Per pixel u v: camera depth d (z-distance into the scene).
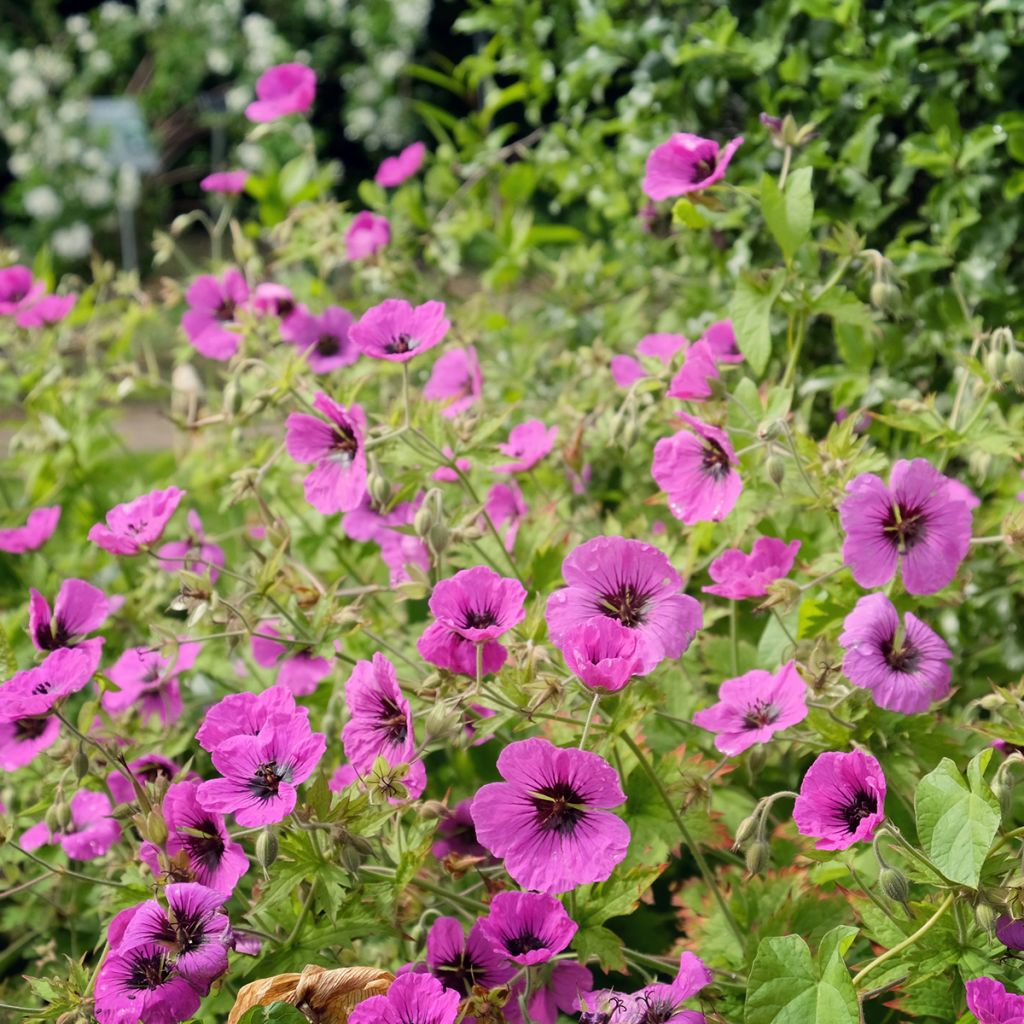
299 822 0.53
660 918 0.64
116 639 0.76
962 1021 0.54
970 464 0.66
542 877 0.53
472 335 0.84
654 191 0.66
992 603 0.74
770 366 0.80
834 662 0.57
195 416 0.79
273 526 0.66
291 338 0.79
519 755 0.53
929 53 0.77
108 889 0.63
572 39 1.01
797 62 0.80
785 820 0.67
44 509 0.78
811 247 0.73
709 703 0.66
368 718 0.57
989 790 0.51
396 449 0.64
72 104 3.10
